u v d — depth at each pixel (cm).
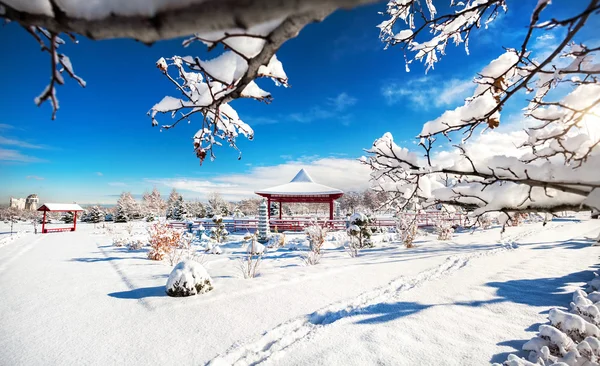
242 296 576
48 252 1311
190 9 38
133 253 1244
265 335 411
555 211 119
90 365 348
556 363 273
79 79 77
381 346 365
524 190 124
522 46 123
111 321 468
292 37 51
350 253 1077
